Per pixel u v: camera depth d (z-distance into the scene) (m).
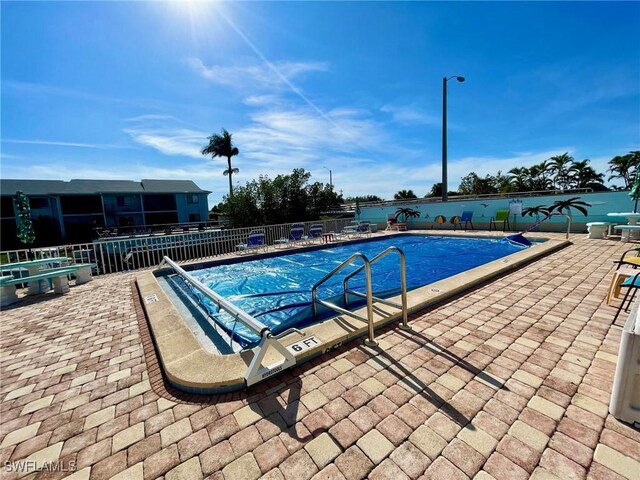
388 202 16.75
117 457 1.62
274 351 2.52
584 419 1.72
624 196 9.29
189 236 9.17
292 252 9.33
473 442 1.59
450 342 2.72
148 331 3.49
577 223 10.23
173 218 32.44
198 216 33.88
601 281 4.43
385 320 3.11
